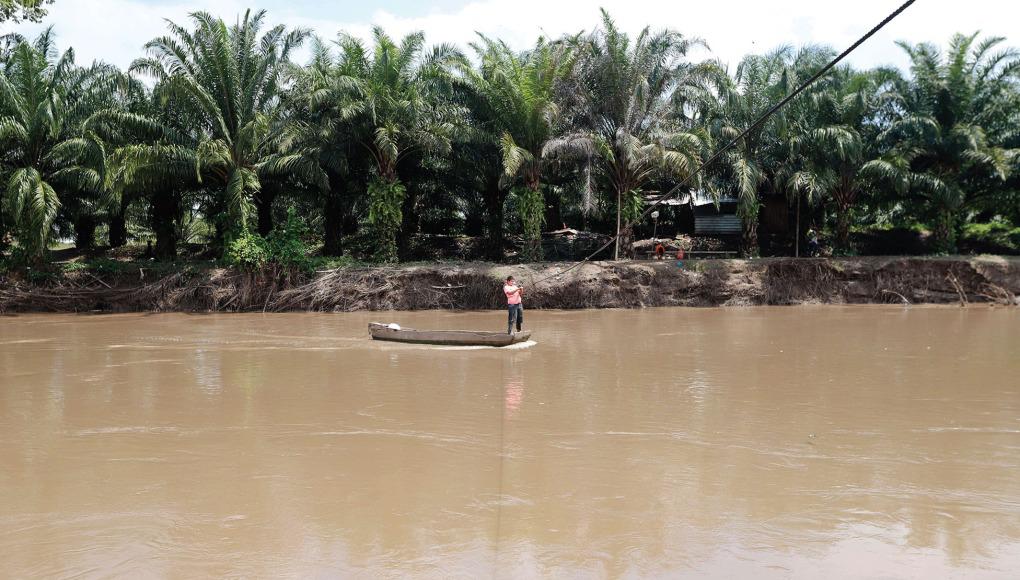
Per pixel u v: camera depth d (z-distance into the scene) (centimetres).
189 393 1212
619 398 1152
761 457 823
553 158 3039
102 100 2992
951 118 3238
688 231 4016
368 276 2944
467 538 595
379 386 1263
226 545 586
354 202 3719
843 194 3362
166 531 616
